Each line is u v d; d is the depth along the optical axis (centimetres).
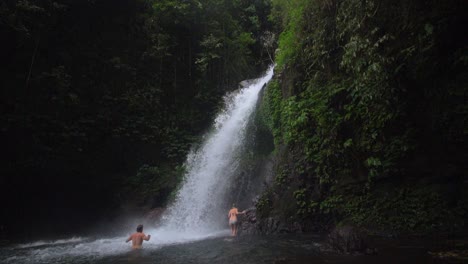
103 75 1747
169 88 1984
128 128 1728
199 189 1549
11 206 1442
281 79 1488
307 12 1291
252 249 821
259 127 1571
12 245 1253
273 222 1106
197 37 2144
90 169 1589
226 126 1819
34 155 1412
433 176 934
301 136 1203
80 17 1709
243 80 2248
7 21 1342
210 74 2114
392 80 920
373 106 985
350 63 984
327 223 1080
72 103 1543
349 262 615
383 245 770
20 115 1372
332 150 1088
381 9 951
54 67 1552
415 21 895
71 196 1591
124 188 1638
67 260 823
